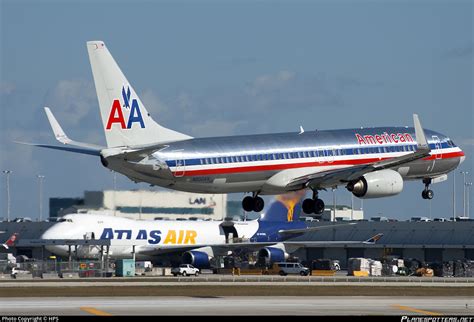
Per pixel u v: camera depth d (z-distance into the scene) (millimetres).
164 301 162750
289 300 166875
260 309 148250
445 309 152125
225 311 144500
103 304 156125
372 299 171875
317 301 165125
